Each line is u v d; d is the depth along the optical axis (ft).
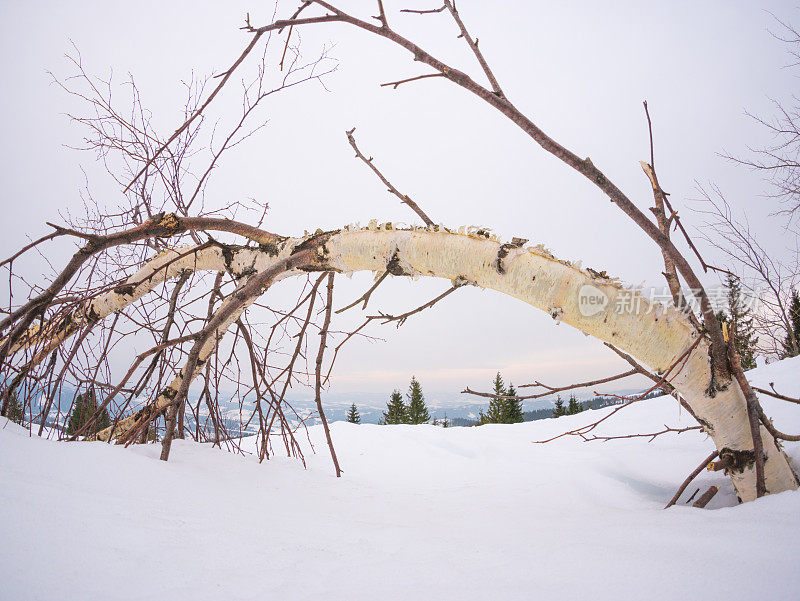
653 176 8.85
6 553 4.47
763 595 3.85
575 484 11.12
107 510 5.96
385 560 5.26
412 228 9.12
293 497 9.05
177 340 10.40
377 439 18.71
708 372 7.25
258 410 12.35
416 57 7.22
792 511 5.63
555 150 6.81
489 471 13.88
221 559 5.08
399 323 9.81
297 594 4.34
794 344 25.44
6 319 10.02
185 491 7.72
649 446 14.62
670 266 8.04
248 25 7.38
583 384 8.05
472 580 4.62
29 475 6.44
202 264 13.12
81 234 10.19
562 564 4.87
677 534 5.47
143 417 12.81
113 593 4.17
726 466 7.72
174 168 13.37
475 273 8.25
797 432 11.48
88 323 13.25
